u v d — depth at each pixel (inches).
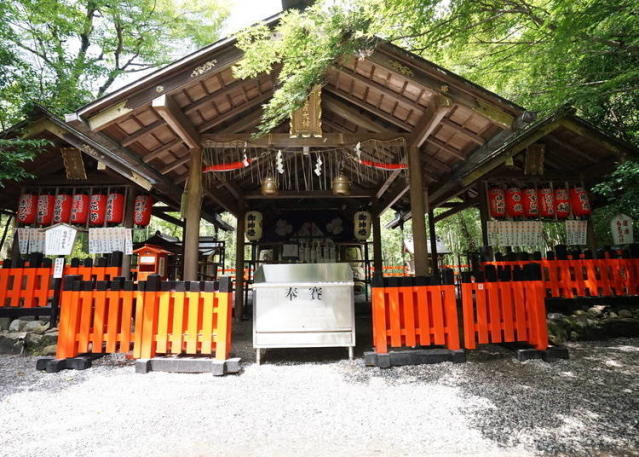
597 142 266.4
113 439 102.7
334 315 180.2
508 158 269.4
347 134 229.1
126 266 269.1
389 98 214.7
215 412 120.6
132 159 221.0
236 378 156.0
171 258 386.3
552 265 250.2
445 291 178.4
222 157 268.2
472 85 179.8
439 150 268.1
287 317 179.0
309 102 227.3
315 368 169.0
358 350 203.3
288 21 156.9
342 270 212.4
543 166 296.8
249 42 167.8
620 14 173.6
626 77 202.8
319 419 114.7
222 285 168.4
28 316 225.1
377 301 174.1
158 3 486.6
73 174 275.6
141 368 163.0
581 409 118.5
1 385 149.5
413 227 223.5
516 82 308.2
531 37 241.3
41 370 169.5
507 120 183.2
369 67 196.4
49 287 225.8
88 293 178.9
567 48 200.5
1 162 228.8
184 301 172.2
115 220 273.4
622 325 225.5
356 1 151.6
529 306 181.0
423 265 218.8
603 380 146.3
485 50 286.5
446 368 163.6
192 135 214.1
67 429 109.2
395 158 276.1
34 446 98.8
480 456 92.3
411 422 111.7
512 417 113.5
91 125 179.8
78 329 177.6
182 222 393.4
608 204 306.7
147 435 105.1
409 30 179.6
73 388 145.1
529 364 167.8
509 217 295.7
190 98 200.1
